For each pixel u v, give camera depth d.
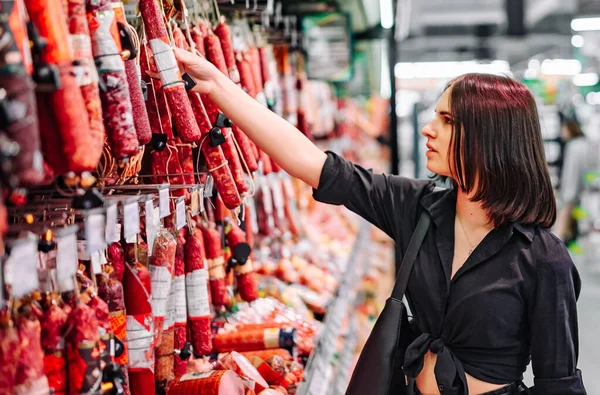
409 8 6.09
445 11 12.46
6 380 0.97
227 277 2.49
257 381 1.92
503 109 1.77
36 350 1.02
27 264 0.89
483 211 1.83
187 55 1.65
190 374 1.71
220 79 1.73
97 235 1.08
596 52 14.38
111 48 1.20
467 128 1.77
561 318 1.75
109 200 1.17
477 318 1.78
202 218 2.20
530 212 1.78
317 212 5.61
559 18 12.83
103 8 1.20
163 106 1.63
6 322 0.99
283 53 3.71
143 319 1.49
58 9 0.99
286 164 1.89
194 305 1.88
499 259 1.80
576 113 11.57
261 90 2.53
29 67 0.89
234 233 2.45
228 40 2.09
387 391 1.80
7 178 0.82
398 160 4.62
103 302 1.23
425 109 9.76
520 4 10.90
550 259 1.76
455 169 1.81
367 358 1.81
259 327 2.45
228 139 1.84
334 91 6.11
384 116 6.78
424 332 1.89
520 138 1.77
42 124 0.99
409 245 1.90
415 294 1.88
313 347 2.67
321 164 1.92
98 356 1.15
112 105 1.21
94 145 1.06
